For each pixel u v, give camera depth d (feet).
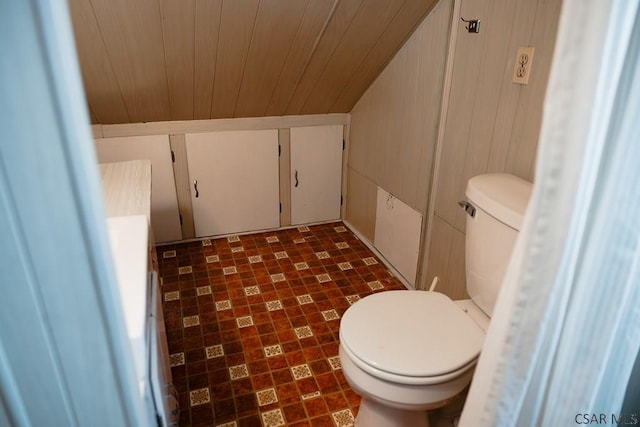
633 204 2.43
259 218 9.52
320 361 5.80
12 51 1.09
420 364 3.74
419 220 6.95
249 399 5.19
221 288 7.43
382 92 7.68
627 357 2.96
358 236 9.47
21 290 1.30
